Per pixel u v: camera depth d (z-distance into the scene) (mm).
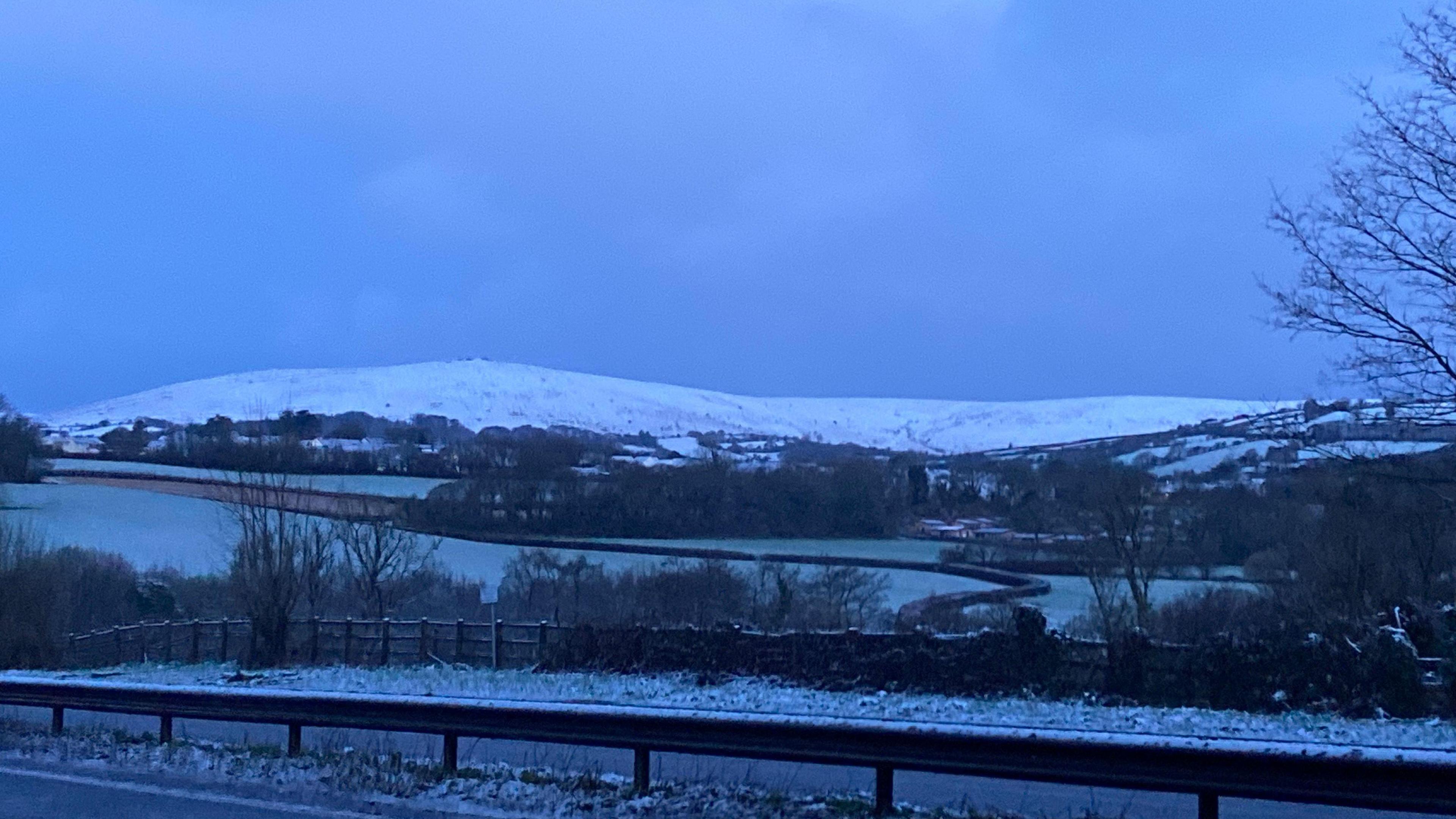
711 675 20875
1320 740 13430
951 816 8875
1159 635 20578
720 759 12680
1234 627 22344
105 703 13203
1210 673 17391
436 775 10383
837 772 11734
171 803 9781
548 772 10469
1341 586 22062
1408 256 15336
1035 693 18219
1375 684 16406
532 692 18781
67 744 12672
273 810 9469
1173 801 10312
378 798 9820
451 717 10578
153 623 33844
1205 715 15828
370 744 12672
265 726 16031
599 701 16344
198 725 16109
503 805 9492
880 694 18453
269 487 31641
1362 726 14742
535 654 24016
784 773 11680
